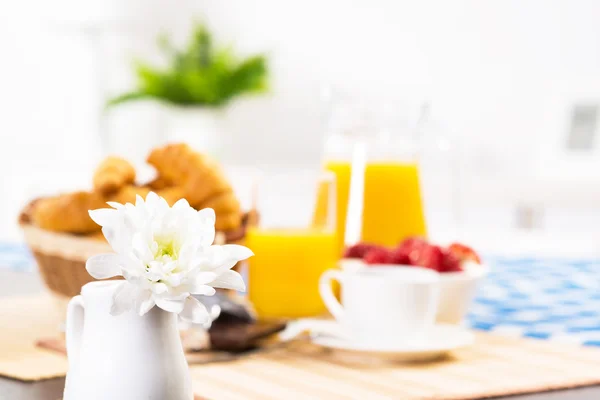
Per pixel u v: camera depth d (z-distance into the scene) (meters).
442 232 2.95
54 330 1.42
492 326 1.47
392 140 1.58
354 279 1.35
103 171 1.39
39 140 4.29
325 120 1.62
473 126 3.81
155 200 1.08
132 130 4.33
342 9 4.09
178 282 1.06
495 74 3.75
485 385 1.25
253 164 4.21
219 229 1.45
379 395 1.22
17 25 4.18
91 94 4.34
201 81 3.50
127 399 1.10
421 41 3.92
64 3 4.21
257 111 4.23
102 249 1.37
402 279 1.35
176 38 4.39
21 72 4.21
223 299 1.38
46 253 1.40
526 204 3.38
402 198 1.57
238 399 1.21
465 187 3.33
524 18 3.67
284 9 4.20
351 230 1.56
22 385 1.24
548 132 3.63
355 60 4.09
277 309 1.48
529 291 1.67
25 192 3.96
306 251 1.48
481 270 1.46
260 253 1.48
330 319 1.49
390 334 1.34
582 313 1.53
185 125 3.60
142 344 1.10
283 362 1.32
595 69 3.54
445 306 1.41
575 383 1.26
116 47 4.35
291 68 4.20
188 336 1.38
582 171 3.55
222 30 4.33
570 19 3.57
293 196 1.52
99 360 1.10
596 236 3.11
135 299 1.06
